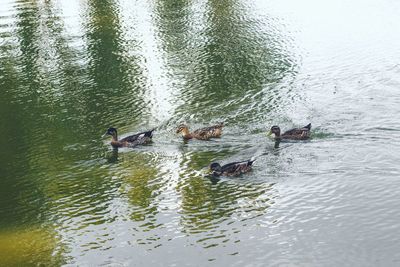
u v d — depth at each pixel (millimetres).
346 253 20344
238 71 40094
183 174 27000
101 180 26969
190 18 53812
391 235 21172
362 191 24172
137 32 50406
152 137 31234
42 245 22094
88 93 38188
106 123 33469
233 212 23406
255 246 21047
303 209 23266
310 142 29000
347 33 46719
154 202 24656
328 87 36219
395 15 50719
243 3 58000
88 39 49344
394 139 28547
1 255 21641
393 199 23422
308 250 20641
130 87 38594
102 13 57469
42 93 38781
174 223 22906
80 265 20625
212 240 21594
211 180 26172
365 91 35031
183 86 38156
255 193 24781
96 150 30203
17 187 26938
